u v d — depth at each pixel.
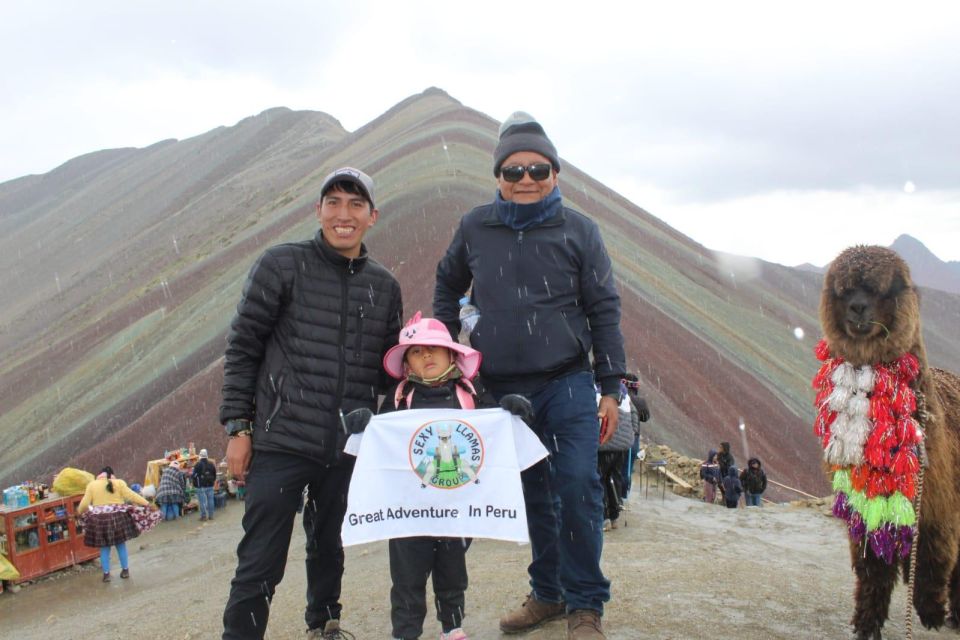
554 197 4.31
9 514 12.65
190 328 70.69
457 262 4.70
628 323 50.19
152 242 127.19
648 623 4.74
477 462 4.02
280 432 4.03
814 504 13.25
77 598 11.84
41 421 65.88
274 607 6.30
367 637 4.96
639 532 9.73
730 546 8.80
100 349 78.56
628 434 7.58
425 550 4.09
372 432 4.07
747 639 4.52
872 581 4.52
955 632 5.09
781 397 52.56
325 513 4.46
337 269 4.29
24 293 136.12
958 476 4.48
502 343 4.27
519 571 6.32
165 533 16.59
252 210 115.75
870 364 4.45
